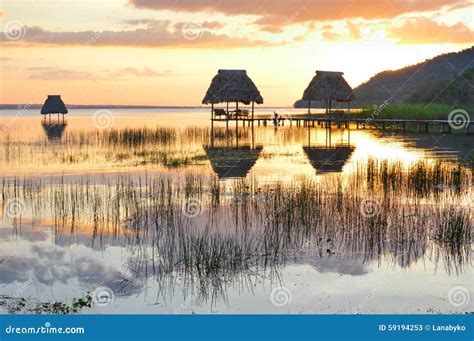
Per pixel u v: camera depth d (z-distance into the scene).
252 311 7.98
